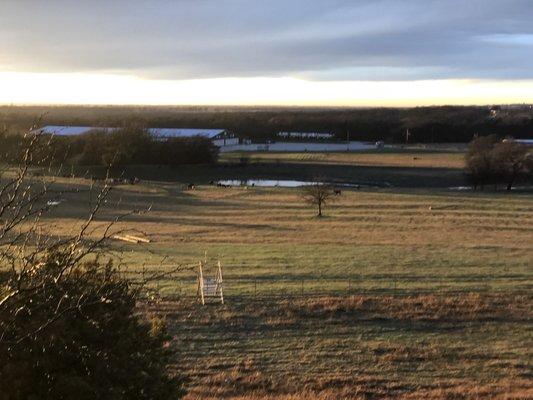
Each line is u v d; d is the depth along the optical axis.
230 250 40.31
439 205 64.56
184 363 19.53
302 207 63.81
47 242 7.98
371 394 17.39
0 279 7.47
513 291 29.25
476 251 40.41
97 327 7.74
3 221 6.73
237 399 16.20
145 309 24.36
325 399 16.59
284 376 18.72
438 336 22.92
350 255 38.50
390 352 21.12
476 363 20.23
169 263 34.09
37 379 7.17
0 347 6.99
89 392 7.18
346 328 23.61
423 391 17.67
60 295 7.39
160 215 58.22
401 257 37.81
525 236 47.84
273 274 32.28
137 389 7.90
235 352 20.77
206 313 24.69
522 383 18.41
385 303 26.80
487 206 64.06
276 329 23.30
